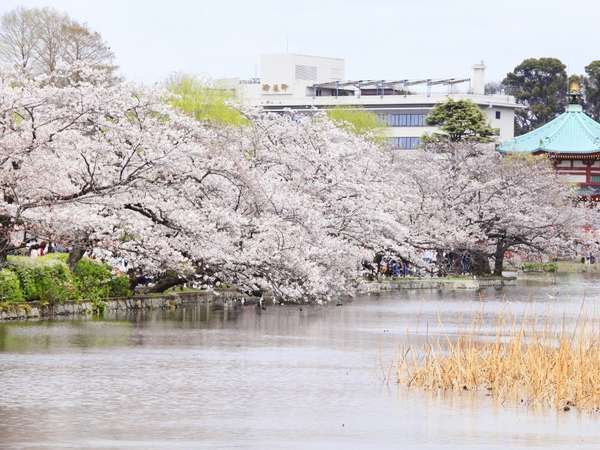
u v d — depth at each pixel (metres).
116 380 40.66
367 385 40.62
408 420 34.38
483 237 117.00
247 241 67.19
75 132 58.81
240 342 52.81
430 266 107.88
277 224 67.69
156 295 70.94
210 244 64.94
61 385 39.31
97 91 58.72
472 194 118.25
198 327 59.12
